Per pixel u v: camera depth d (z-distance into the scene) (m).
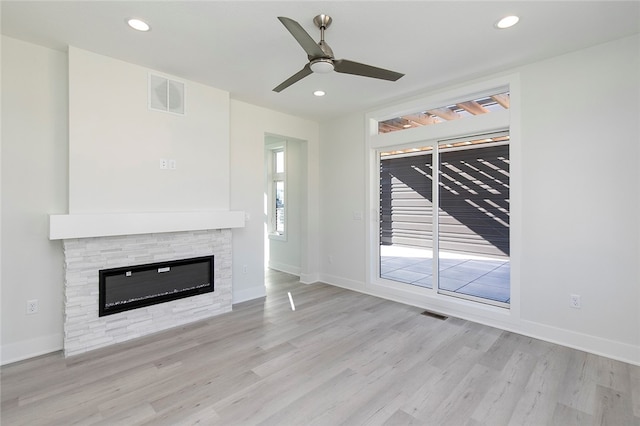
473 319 3.54
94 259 2.87
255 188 4.42
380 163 4.60
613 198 2.68
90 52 2.85
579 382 2.32
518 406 2.06
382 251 4.60
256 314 3.76
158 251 3.28
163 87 3.31
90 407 2.04
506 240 3.46
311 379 2.37
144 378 2.38
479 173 3.63
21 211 2.69
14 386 2.27
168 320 3.34
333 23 2.38
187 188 3.50
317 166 5.31
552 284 2.99
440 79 3.45
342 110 4.61
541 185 3.03
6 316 2.63
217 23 2.39
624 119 2.62
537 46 2.74
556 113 2.94
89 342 2.84
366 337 3.11
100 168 2.92
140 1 2.12
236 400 2.12
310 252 5.24
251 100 4.17
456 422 1.91
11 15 2.28
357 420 1.93
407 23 2.38
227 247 3.86
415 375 2.42
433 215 4.00
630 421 1.91
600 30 2.48
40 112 2.75
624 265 2.64
